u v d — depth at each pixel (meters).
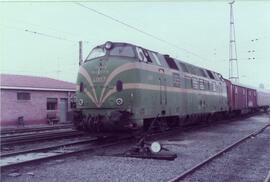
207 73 27.38
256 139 18.30
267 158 12.70
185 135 20.11
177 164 11.43
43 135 20.31
